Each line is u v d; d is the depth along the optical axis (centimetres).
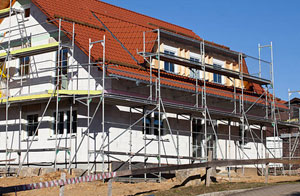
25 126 2530
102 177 1343
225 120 2930
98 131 2253
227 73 2778
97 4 2902
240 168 2961
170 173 2455
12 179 2142
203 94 2625
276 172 3109
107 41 2464
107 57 2311
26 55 2412
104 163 2211
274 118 3038
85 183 1970
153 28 2869
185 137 2662
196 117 2720
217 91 2766
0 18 2695
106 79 2280
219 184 1917
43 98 2273
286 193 1639
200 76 2875
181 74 2731
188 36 2983
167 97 2580
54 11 2450
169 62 2575
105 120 2267
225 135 2942
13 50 2584
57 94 2200
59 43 2233
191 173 2058
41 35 2492
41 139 2427
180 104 2598
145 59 2420
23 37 2569
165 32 2469
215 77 3022
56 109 2228
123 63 2327
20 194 1747
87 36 2378
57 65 2441
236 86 3136
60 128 2389
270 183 2027
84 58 2327
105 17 2744
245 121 2944
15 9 2541
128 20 2944
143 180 2323
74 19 2430
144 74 2395
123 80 2339
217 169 2798
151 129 2492
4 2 2675
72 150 2289
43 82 2462
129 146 2342
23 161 2298
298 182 2122
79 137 2280
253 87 3216
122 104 2289
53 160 2358
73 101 2208
